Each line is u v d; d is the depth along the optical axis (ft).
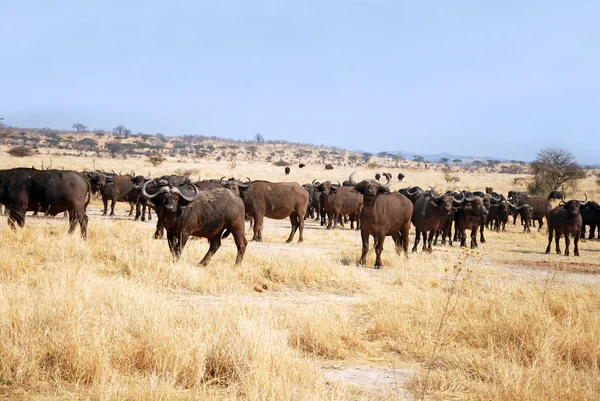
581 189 395.14
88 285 52.11
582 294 67.92
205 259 77.77
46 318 41.27
